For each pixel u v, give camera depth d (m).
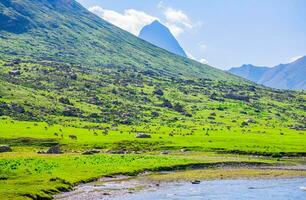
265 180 105.31
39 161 111.50
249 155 155.00
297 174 115.19
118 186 91.81
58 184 85.19
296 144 176.38
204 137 196.62
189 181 101.94
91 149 163.88
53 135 188.75
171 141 180.62
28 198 71.38
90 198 77.31
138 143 175.25
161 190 88.56
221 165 129.38
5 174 91.19
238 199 80.12
